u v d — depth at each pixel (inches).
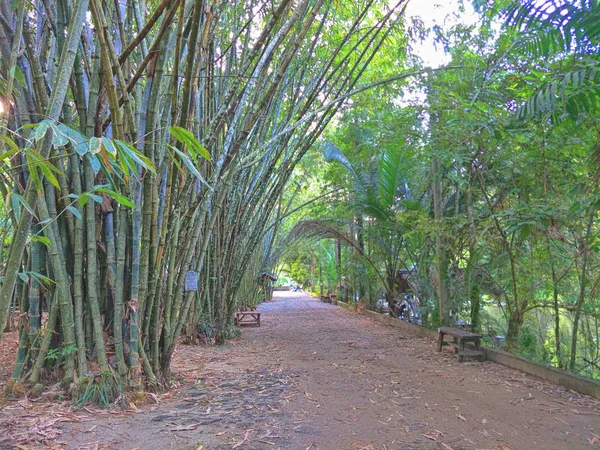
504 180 209.0
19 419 105.0
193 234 148.9
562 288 193.0
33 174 60.0
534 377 167.8
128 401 120.4
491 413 124.3
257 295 601.3
